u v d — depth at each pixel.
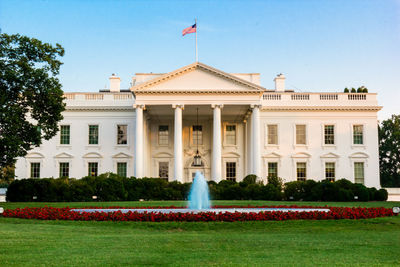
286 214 20.69
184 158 52.78
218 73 46.12
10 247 13.70
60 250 13.30
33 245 14.08
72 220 20.52
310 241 15.32
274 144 52.06
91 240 15.12
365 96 52.62
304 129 52.41
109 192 41.41
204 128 53.31
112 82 56.00
